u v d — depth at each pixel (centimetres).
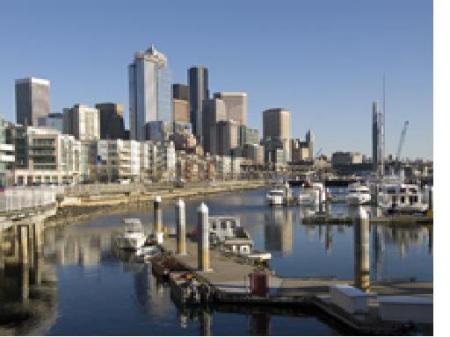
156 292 5669
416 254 8094
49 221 11925
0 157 19000
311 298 4709
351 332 4050
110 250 8425
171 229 11069
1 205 6325
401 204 13262
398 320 4000
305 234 10538
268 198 18775
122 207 17512
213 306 4875
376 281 5478
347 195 18100
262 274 4853
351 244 9150
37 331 4378
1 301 5272
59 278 6397
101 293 5641
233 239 8712
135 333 4331
